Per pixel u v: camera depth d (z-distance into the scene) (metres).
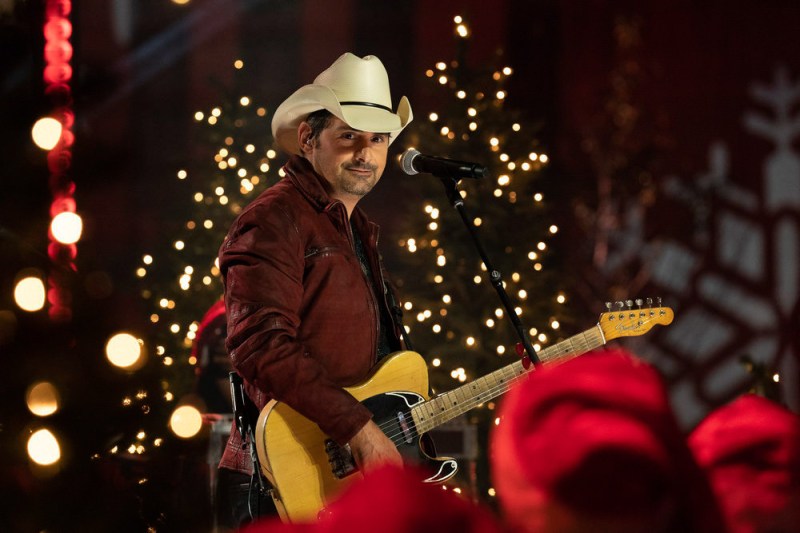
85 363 8.16
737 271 39.28
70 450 8.02
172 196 33.12
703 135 39.94
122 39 35.16
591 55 39.47
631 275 38.66
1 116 8.88
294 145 9.20
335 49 36.88
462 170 8.96
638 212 38.88
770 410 2.96
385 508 2.14
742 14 39.91
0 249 8.12
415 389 8.46
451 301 19.08
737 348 38.97
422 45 37.59
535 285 18.84
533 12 38.78
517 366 8.84
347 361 8.24
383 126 8.56
